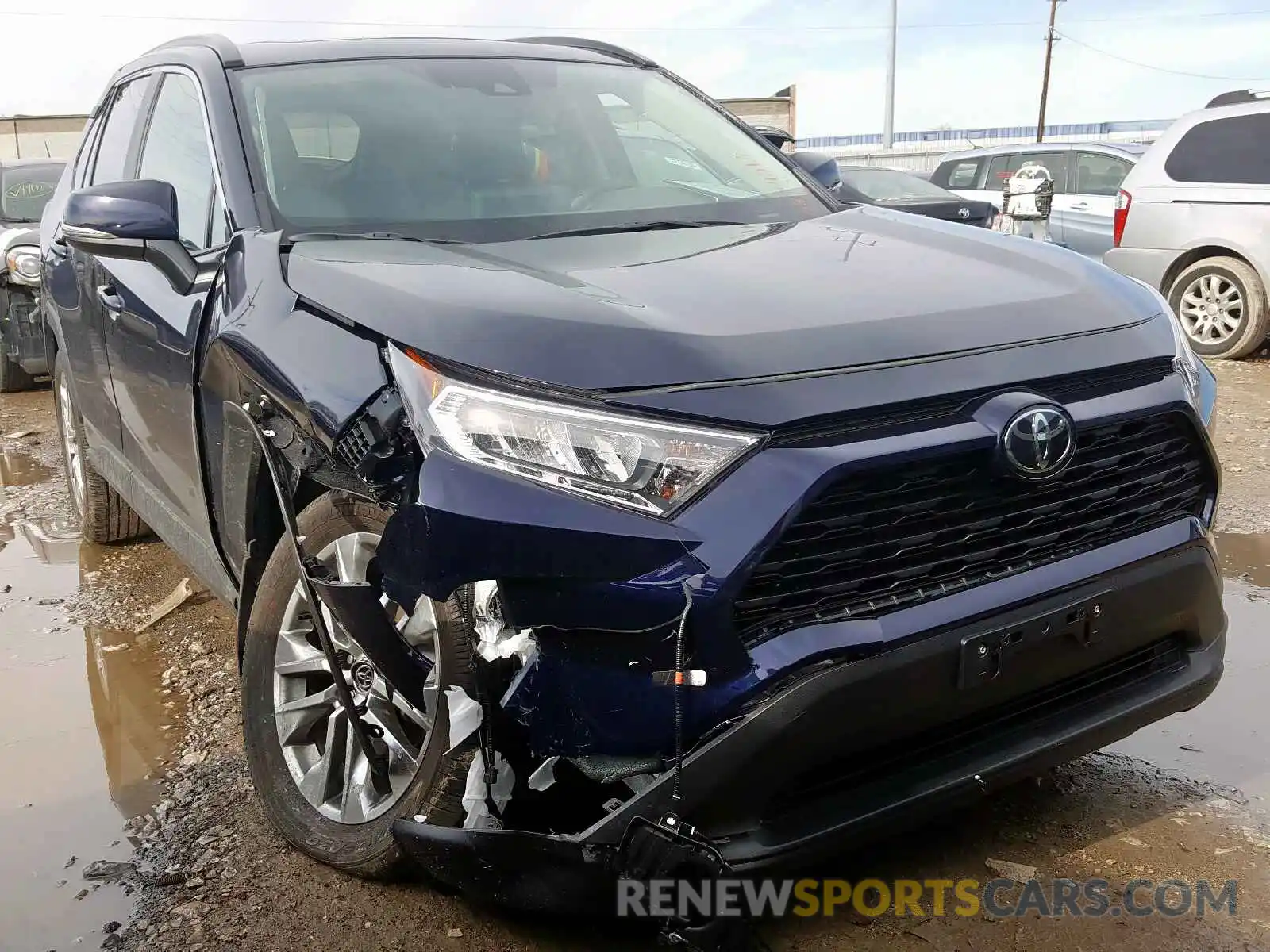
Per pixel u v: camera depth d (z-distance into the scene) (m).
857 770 2.02
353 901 2.36
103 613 4.11
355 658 2.40
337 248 2.56
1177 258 8.82
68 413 4.73
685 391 1.89
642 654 1.84
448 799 2.06
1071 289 2.41
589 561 1.82
